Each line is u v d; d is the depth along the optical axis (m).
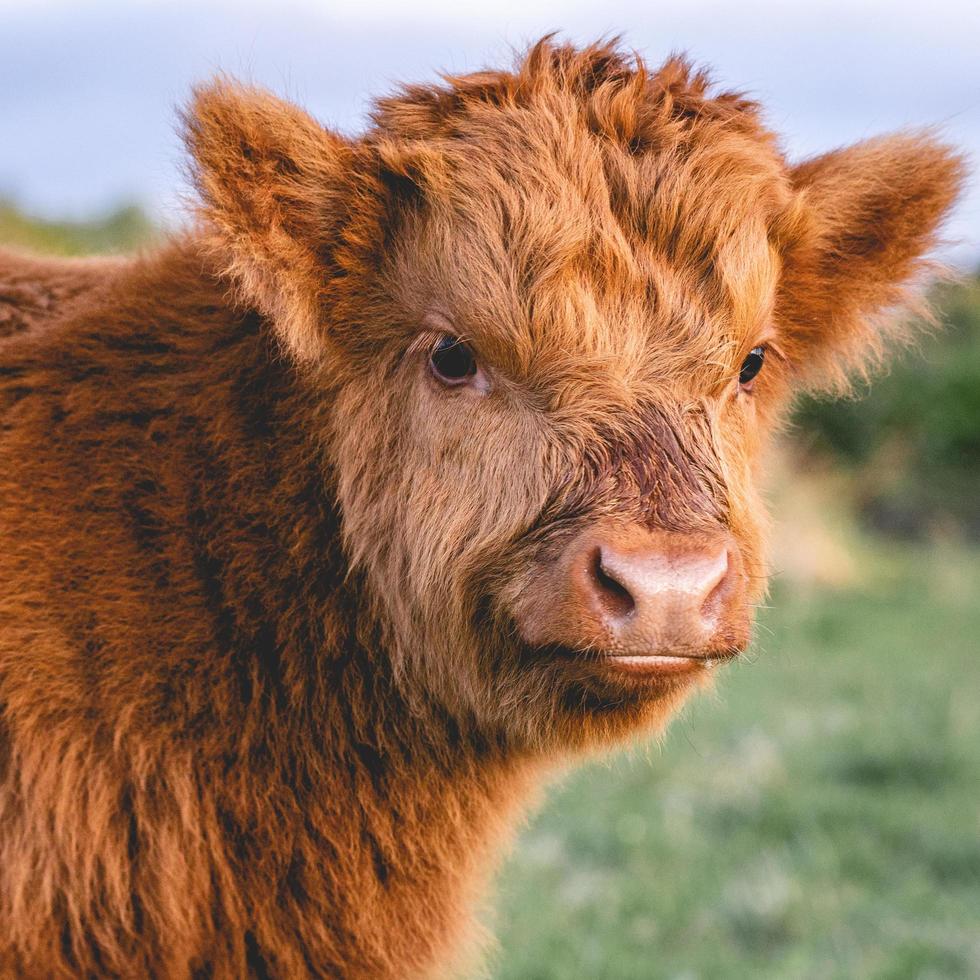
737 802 7.20
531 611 3.20
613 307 3.26
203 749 3.35
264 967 3.44
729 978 5.24
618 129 3.47
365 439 3.48
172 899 3.30
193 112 3.14
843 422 22.59
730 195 3.42
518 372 3.27
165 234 3.96
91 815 3.25
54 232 13.16
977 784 7.77
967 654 12.12
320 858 3.46
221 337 3.57
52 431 3.43
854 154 3.98
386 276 3.44
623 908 5.86
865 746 8.18
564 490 3.20
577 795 7.43
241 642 3.41
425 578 3.40
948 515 21.14
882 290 4.12
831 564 16.11
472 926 3.99
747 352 3.49
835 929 5.67
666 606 2.98
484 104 3.52
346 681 3.51
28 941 3.24
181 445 3.47
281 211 3.28
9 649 3.23
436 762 3.62
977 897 6.12
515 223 3.26
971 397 22.58
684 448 3.23
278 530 3.47
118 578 3.33
